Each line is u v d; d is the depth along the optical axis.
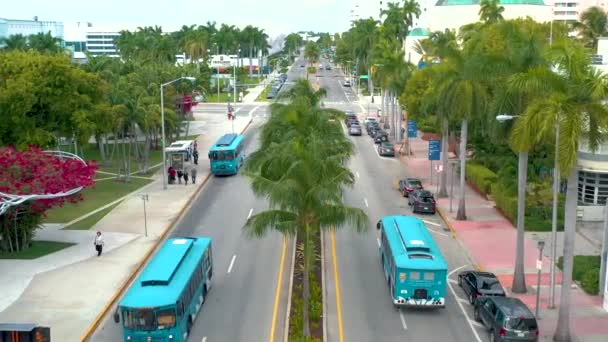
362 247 42.41
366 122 103.88
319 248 41.75
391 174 66.25
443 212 50.59
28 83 49.97
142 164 70.12
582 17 94.06
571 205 27.12
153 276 28.00
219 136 90.19
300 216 28.52
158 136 80.00
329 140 41.16
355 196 56.47
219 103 134.12
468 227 46.66
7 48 108.31
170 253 31.08
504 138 34.38
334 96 147.62
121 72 90.81
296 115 41.78
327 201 28.73
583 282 34.41
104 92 58.81
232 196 56.34
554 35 62.78
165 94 75.88
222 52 196.00
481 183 56.66
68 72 52.66
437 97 48.62
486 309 29.33
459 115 46.38
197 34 162.88
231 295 33.81
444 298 31.25
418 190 52.44
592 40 85.94
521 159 33.22
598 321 30.25
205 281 33.22
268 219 28.42
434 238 44.44
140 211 50.00
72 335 28.34
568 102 26.02
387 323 30.47
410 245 32.38
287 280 35.84
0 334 22.92
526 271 37.41
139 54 138.25
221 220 48.41
